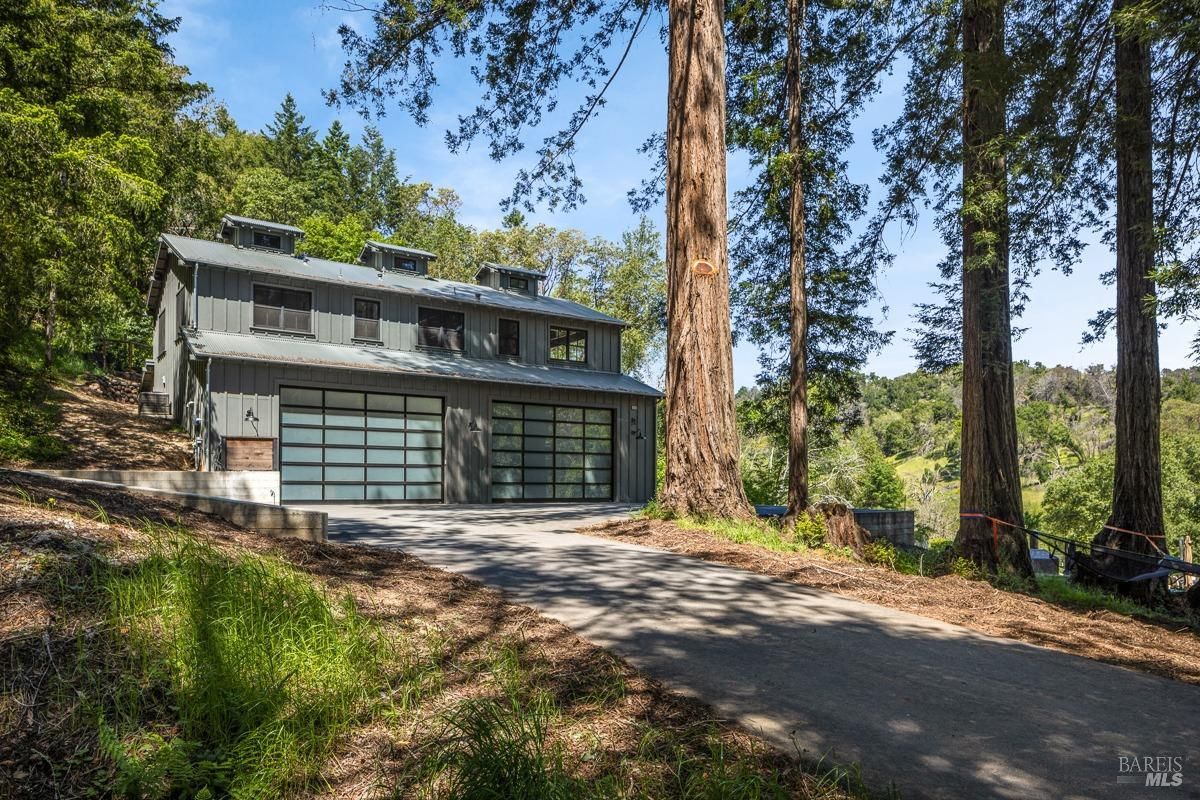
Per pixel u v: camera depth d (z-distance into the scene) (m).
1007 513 12.07
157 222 23.80
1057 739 3.28
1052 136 11.57
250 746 2.79
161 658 3.16
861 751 3.06
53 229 15.12
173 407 19.55
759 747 3.06
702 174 9.91
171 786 2.56
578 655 4.12
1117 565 11.33
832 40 14.26
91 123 19.42
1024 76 11.02
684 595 5.66
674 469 9.73
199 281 16.88
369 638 3.88
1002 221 11.49
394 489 18.17
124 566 3.84
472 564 6.48
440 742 2.96
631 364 40.12
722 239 9.92
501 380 19.47
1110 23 10.89
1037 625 5.87
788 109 12.42
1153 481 11.62
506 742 2.77
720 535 8.52
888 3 12.90
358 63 12.80
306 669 3.37
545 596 5.42
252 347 16.50
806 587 6.31
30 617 3.21
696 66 10.09
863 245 14.89
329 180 54.62
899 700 3.67
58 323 21.98
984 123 11.62
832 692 3.74
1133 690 4.11
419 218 51.47
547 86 14.44
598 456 22.42
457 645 4.12
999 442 12.24
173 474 11.44
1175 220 12.71
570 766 2.84
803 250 11.80
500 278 24.66
